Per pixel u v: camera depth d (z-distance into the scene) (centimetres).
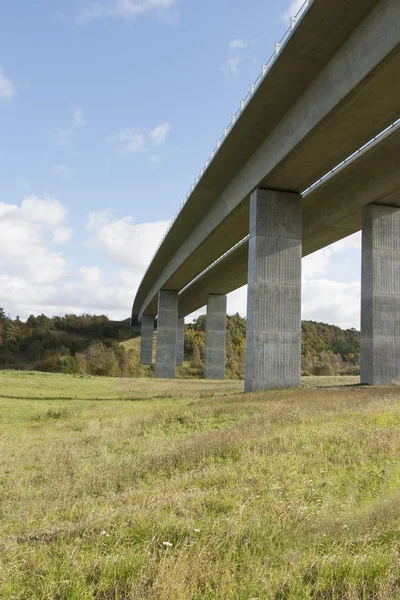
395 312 3134
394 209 3200
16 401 2544
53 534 557
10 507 680
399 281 3162
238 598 386
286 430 1199
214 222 4022
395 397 1948
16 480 837
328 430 1156
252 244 3036
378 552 456
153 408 2173
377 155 2631
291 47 2044
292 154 2541
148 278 7644
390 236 3183
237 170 3303
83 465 959
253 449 1000
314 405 1759
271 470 808
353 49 1928
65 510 662
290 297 2980
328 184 3175
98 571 443
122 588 411
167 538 516
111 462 973
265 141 2822
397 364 3117
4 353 9894
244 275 5759
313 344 13125
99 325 14112
